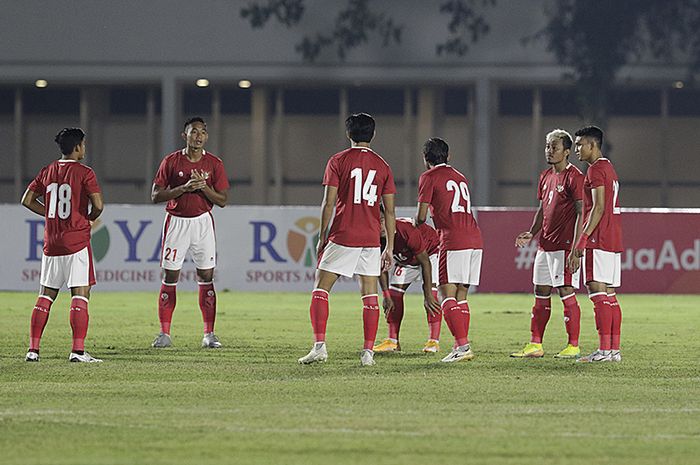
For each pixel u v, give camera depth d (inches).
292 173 4970.5
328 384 1307.8
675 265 3036.4
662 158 4948.3
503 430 1027.3
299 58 4734.3
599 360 1555.1
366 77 4749.0
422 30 4736.7
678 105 4943.4
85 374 1390.3
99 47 4722.0
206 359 1563.7
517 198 4921.3
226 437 987.9
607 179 1521.9
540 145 4899.1
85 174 1509.6
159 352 1658.5
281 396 1217.4
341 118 4950.8
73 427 1032.2
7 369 1433.3
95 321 2172.7
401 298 1678.2
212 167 1747.0
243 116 4945.9
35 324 1528.1
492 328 2081.7
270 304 2615.7
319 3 4731.8
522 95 4911.4
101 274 2965.1
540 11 4714.6
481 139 4736.7
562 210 1566.2
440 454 925.2
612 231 1539.1
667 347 1770.4
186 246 1736.0
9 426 1035.3
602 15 4687.5
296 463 890.7
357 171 1455.5
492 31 4722.0
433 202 1529.3
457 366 1482.5
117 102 4953.3
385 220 1482.5
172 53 4724.4
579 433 1016.2
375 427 1035.9
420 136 4923.7
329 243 1471.5
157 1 4719.5
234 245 2992.1
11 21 4712.1
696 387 1312.7
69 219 1509.6
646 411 1137.4
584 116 4763.8
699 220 3038.9
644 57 4741.6
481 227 3019.2
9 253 2952.8
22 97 4950.8
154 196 1723.7
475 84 4758.9
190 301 2687.0
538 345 1606.8
